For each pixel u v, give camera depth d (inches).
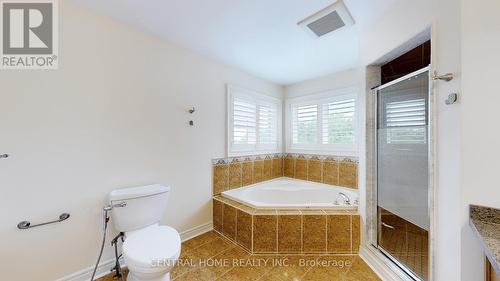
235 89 109.6
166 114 82.3
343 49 88.8
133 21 69.2
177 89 85.6
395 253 68.2
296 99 135.0
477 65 41.5
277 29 73.4
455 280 44.0
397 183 66.7
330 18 67.2
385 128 71.5
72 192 60.7
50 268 57.6
